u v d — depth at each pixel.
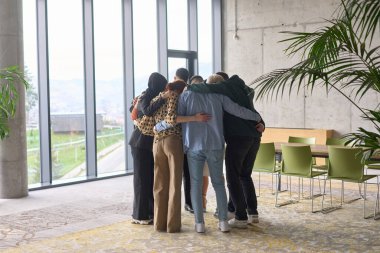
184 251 4.71
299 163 6.48
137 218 5.75
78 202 7.12
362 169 5.99
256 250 4.71
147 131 5.49
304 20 10.67
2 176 7.45
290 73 3.79
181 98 5.26
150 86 5.51
